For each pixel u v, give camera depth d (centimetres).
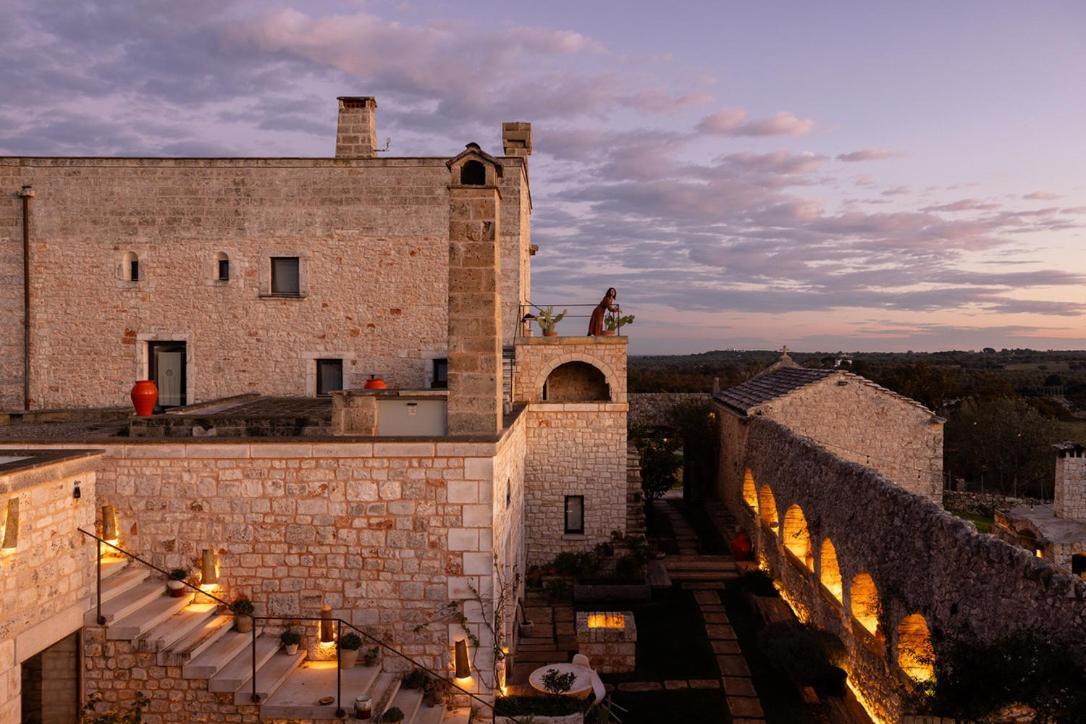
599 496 1855
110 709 948
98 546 936
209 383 1856
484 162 1146
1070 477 1966
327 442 1071
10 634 800
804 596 1521
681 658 1400
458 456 1062
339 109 1906
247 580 1080
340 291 1850
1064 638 685
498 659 1088
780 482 1716
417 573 1069
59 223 1848
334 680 1003
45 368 1858
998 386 5266
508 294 1847
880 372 5000
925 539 965
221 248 1850
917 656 954
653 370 8225
